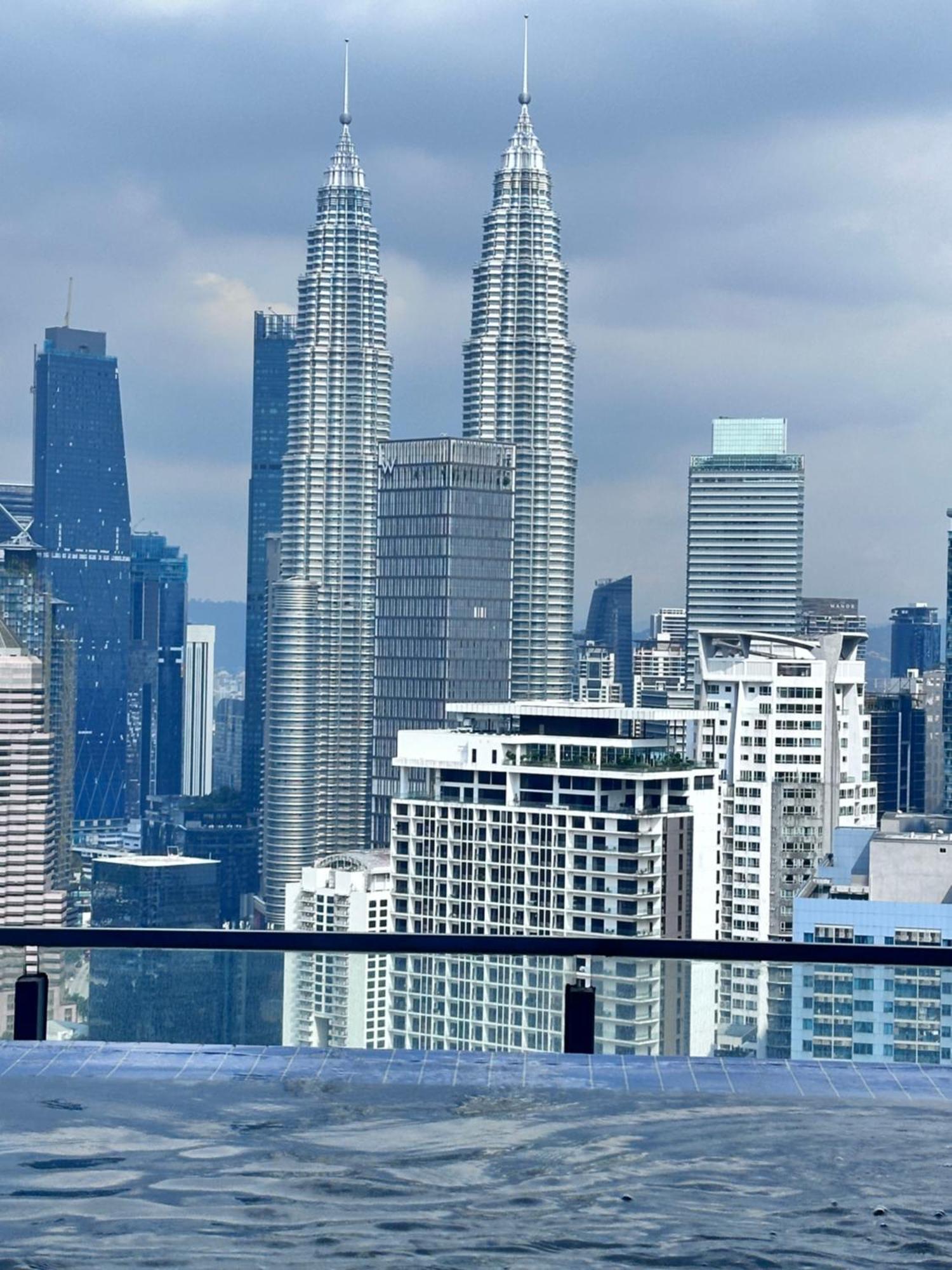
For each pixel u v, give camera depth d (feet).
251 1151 27.14
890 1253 22.40
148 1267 21.44
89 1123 28.86
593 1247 22.54
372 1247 22.36
